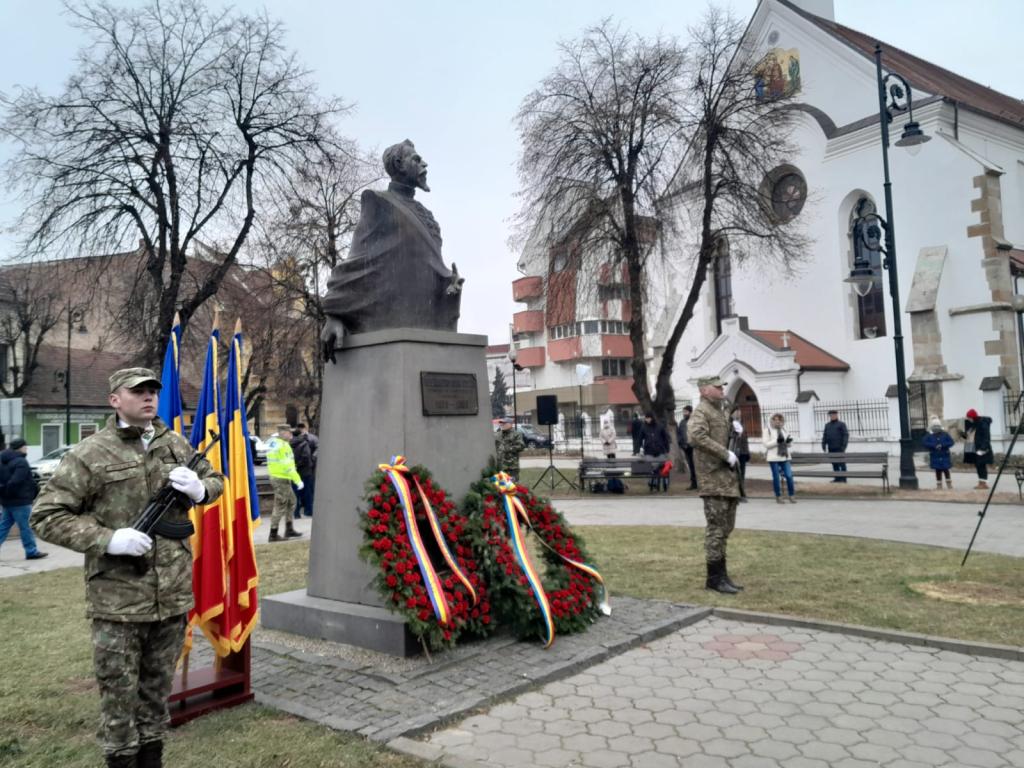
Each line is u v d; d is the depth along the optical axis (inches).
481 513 222.2
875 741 145.4
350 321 238.8
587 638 213.0
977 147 1145.4
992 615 227.6
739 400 1206.3
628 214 780.6
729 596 263.1
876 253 1107.3
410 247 240.2
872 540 386.3
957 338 1009.5
